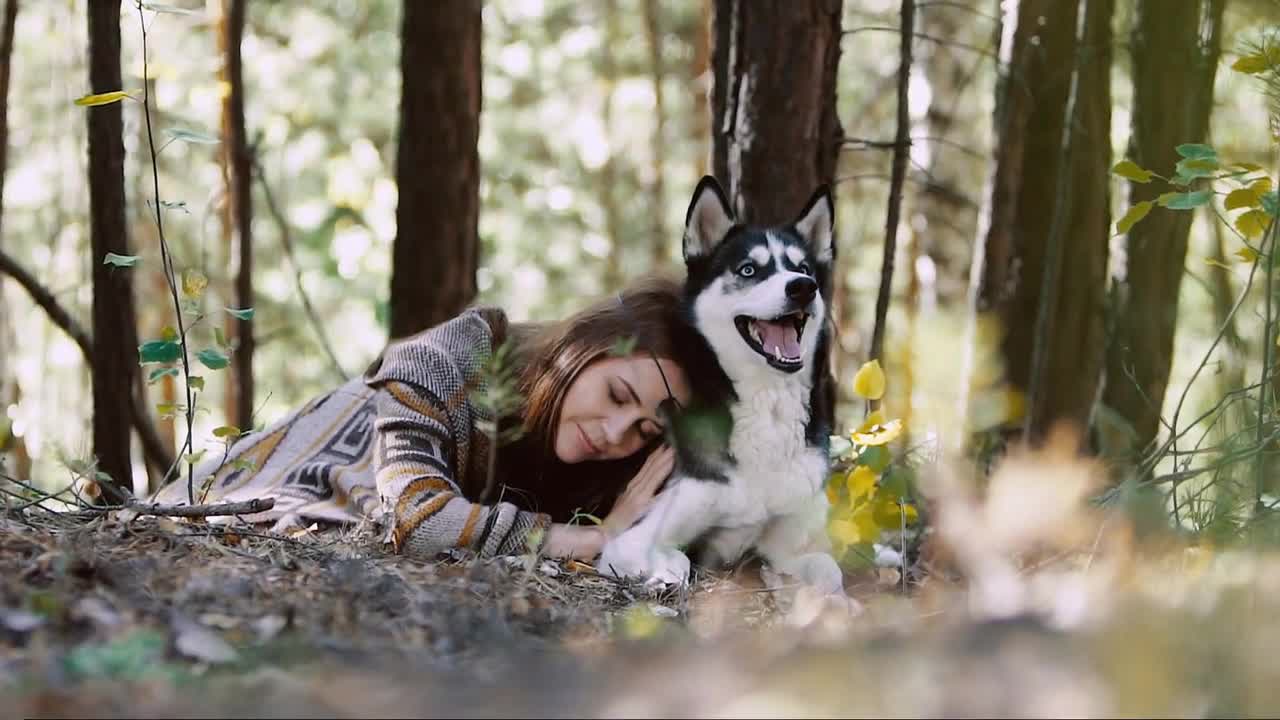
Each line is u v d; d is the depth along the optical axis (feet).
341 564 12.01
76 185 35.99
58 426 33.22
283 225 28.09
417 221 21.65
